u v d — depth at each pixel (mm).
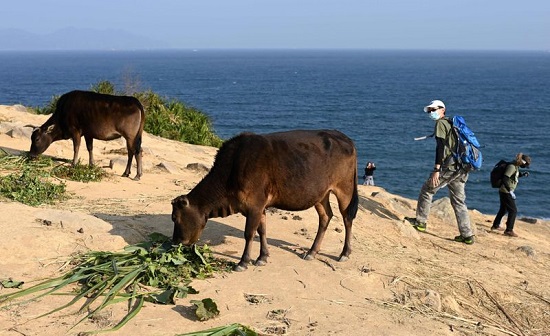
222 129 53906
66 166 11805
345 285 7324
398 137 51219
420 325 6551
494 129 57312
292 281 7195
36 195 9586
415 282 7844
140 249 7246
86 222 8016
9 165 11312
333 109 73562
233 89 104812
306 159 7512
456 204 10531
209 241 8312
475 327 6922
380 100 86875
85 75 148250
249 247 7395
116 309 6066
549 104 83125
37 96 82938
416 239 10320
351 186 8070
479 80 142250
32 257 7008
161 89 101562
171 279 6801
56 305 6059
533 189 33156
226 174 7418
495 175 12219
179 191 11141
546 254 10875
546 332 7344
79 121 11773
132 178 11930
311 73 173000
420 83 129250
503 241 11414
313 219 9867
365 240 9383
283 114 67188
